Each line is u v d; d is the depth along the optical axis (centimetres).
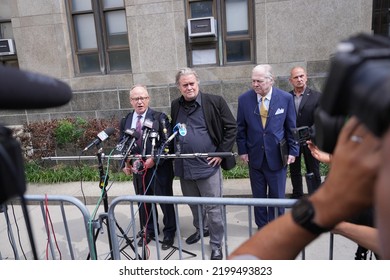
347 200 47
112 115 585
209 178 298
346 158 45
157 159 277
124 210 425
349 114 46
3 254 340
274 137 311
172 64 565
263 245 62
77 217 416
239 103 331
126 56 600
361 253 169
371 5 498
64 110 596
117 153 338
